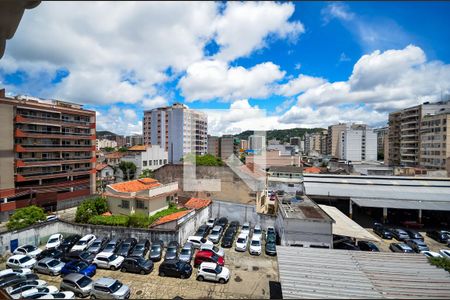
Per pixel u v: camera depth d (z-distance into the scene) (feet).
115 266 51.16
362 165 170.60
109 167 149.69
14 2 7.34
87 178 127.65
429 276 30.40
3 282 42.24
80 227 68.85
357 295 26.35
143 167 151.74
